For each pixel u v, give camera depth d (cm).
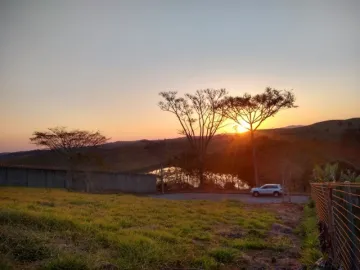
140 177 5528
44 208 1510
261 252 1044
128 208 1836
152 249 878
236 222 1579
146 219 1468
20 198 2084
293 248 1096
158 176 6178
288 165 6212
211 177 6294
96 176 4881
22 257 731
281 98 5544
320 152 6956
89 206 1833
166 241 1045
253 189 4425
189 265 834
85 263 709
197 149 6166
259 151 6700
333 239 777
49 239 859
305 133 8331
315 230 1274
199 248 1002
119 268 736
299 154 6694
